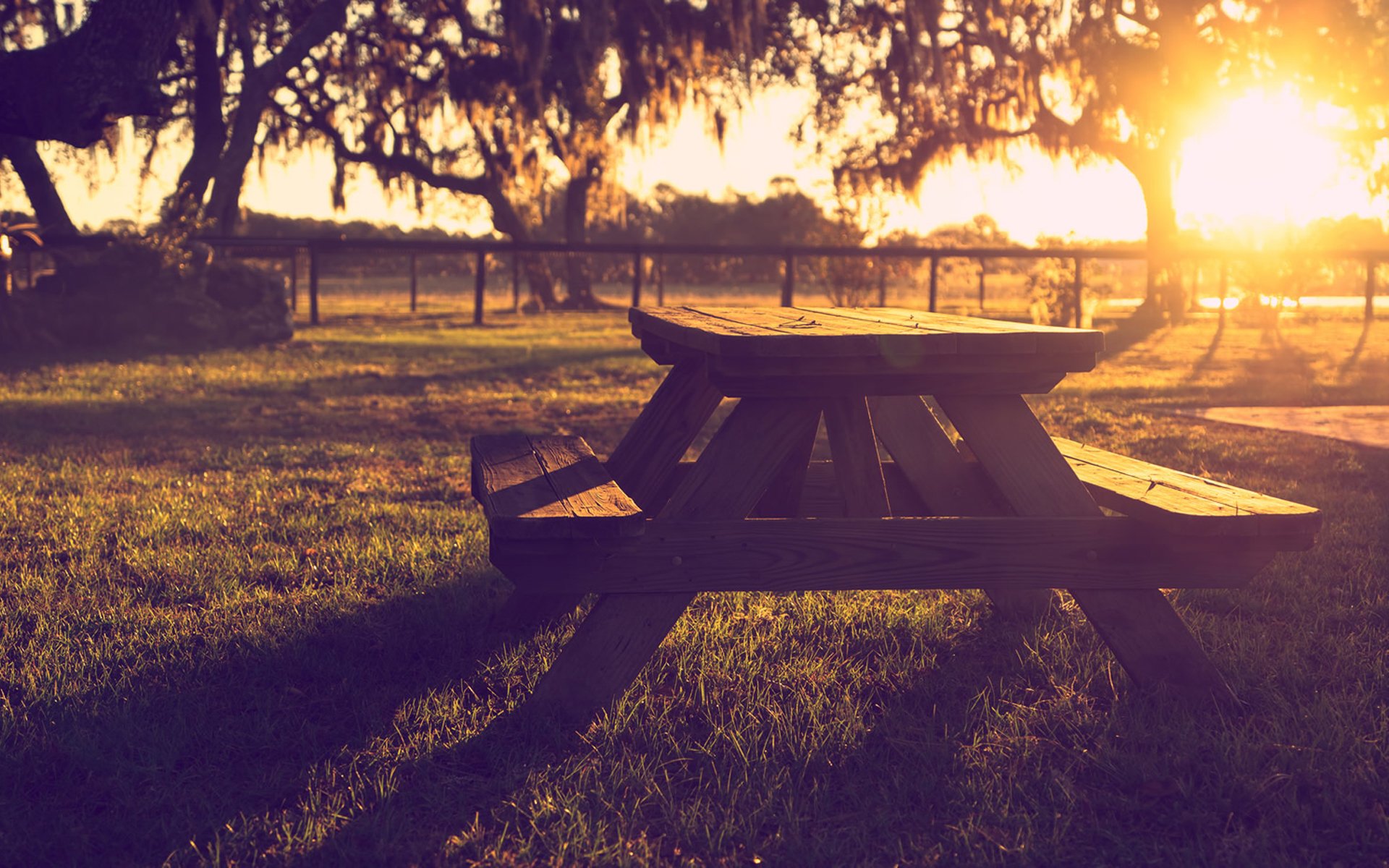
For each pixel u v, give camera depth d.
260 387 12.00
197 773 2.49
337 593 3.88
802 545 2.78
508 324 26.91
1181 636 2.88
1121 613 2.88
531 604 3.48
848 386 2.89
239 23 24.08
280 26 29.31
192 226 19.12
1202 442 7.58
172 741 2.60
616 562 2.73
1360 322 29.38
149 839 2.18
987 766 2.51
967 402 2.96
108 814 2.30
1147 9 29.91
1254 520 2.68
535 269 41.00
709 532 2.76
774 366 2.77
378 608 3.74
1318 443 7.57
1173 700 2.85
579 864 2.11
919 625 3.52
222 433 8.38
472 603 3.74
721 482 2.85
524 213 42.94
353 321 26.52
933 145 34.00
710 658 3.18
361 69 33.06
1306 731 2.68
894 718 2.79
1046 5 30.30
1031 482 2.95
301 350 17.34
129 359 15.28
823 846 2.15
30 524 4.96
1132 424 8.62
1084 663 3.18
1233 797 2.36
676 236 69.50
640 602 2.76
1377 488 6.01
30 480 6.12
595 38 28.59
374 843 2.17
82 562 4.31
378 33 32.66
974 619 3.65
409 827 2.23
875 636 3.43
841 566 2.80
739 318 3.53
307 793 2.38
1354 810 2.31
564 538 2.52
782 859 2.12
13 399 10.41
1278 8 28.62
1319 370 14.80
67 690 2.90
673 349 3.85
